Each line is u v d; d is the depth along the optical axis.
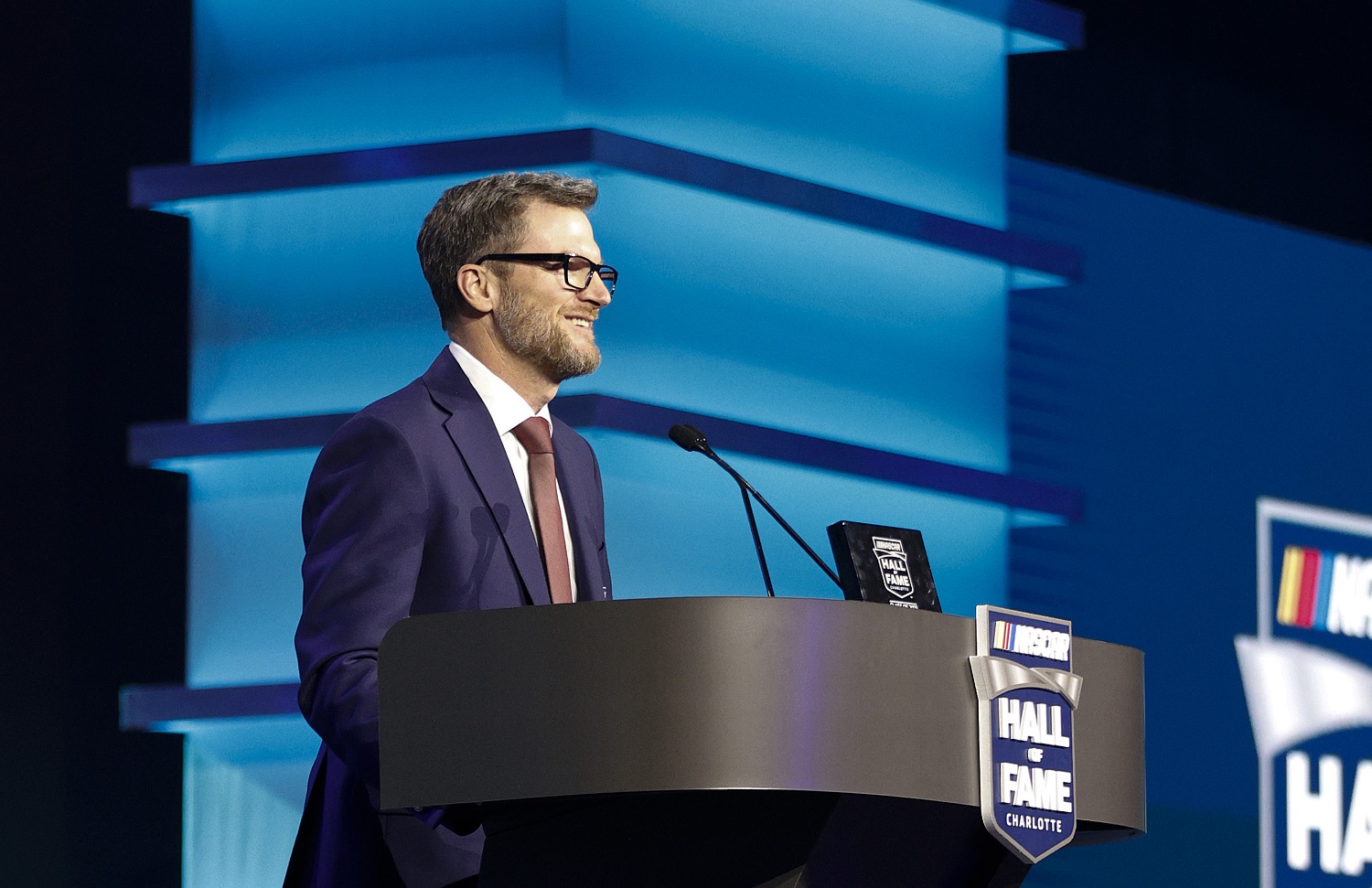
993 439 8.21
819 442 7.30
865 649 2.64
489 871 2.96
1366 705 9.17
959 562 7.91
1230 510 9.07
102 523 7.70
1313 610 9.18
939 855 2.99
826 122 7.91
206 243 7.53
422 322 7.21
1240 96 10.10
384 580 3.48
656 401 7.22
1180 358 9.11
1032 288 8.68
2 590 7.54
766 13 7.79
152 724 7.08
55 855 7.42
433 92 7.29
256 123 7.50
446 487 3.66
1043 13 8.45
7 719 7.46
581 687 2.62
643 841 2.82
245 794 7.19
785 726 2.57
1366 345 9.69
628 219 7.27
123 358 7.82
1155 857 8.49
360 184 7.09
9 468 7.64
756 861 2.72
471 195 3.97
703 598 2.61
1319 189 10.27
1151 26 9.86
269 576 7.28
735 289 7.52
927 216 7.81
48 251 7.82
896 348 7.97
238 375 7.40
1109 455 8.78
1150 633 8.73
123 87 7.99
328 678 3.27
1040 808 2.76
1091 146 9.53
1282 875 8.77
